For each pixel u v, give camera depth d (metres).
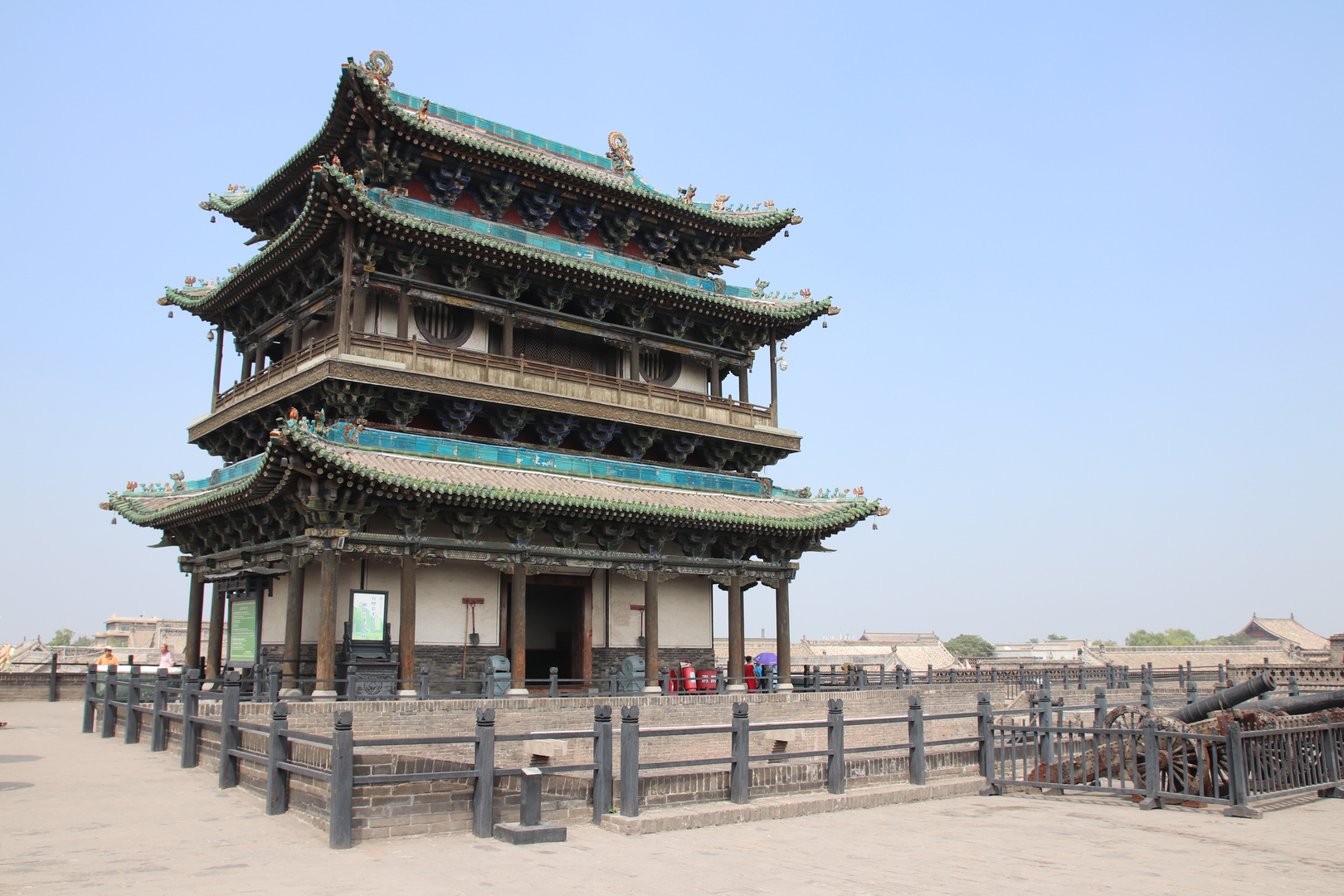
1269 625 157.25
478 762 19.47
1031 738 29.75
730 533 47.31
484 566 43.19
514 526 41.09
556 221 50.47
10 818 20.17
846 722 25.44
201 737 27.70
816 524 47.94
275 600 41.75
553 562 42.25
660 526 44.72
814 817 23.14
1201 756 24.59
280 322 47.09
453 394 42.41
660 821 20.84
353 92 41.31
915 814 23.81
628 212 51.09
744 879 16.80
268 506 38.66
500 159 46.00
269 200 48.94
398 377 41.00
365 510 37.19
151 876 15.81
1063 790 27.19
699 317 51.66
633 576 44.66
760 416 53.19
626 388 48.12
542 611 52.97
